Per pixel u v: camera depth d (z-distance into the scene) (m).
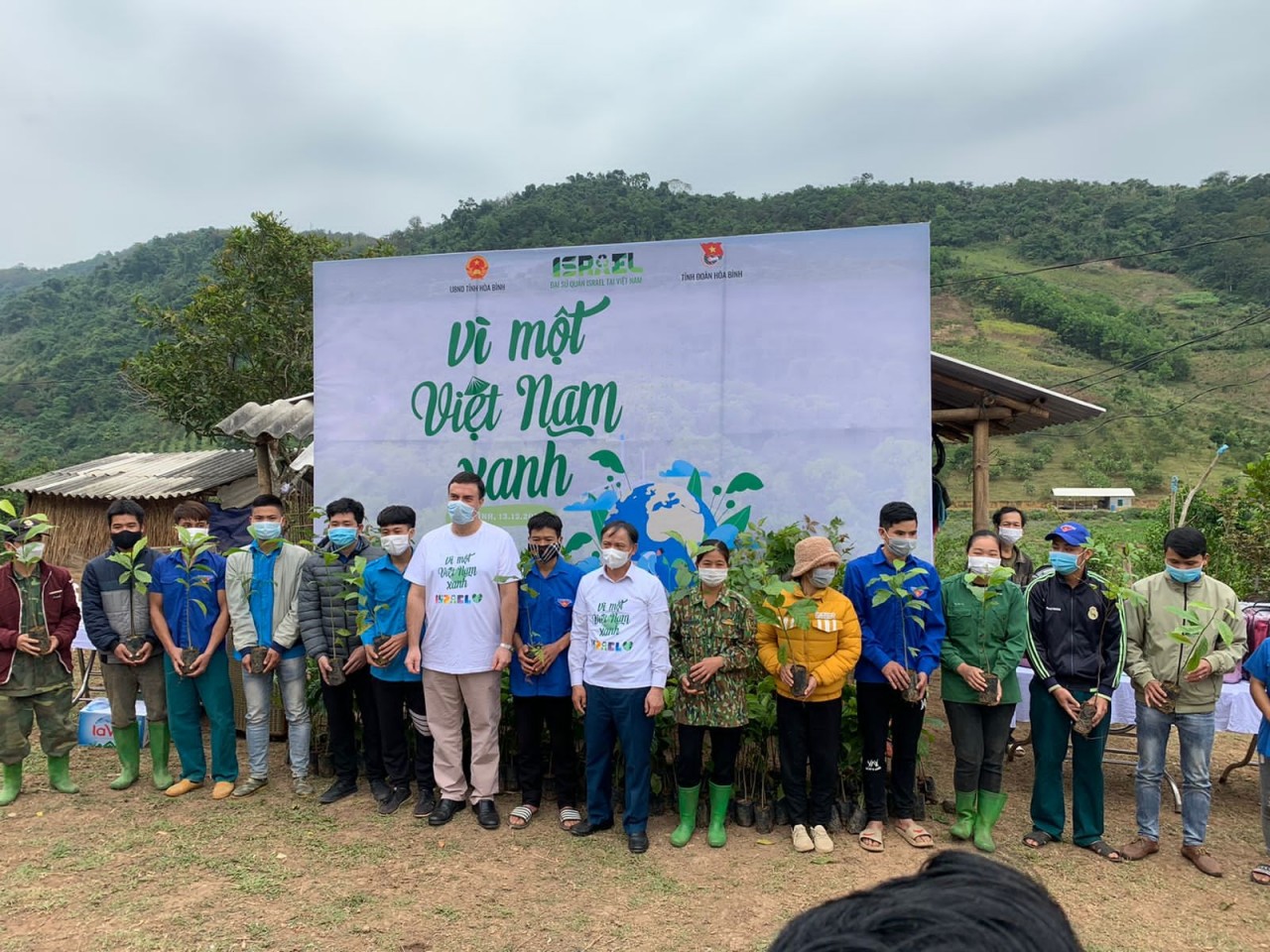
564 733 4.86
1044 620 4.56
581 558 5.94
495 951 3.51
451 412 6.19
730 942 3.58
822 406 5.59
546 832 4.71
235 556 5.21
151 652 5.28
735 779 4.91
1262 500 10.98
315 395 6.42
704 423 5.77
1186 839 4.42
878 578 4.49
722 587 4.55
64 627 5.30
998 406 6.41
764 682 4.86
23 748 5.19
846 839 4.62
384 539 4.93
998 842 4.64
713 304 5.75
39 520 5.15
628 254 5.89
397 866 4.28
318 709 5.70
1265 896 4.07
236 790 5.29
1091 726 4.38
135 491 17.70
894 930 0.56
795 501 5.62
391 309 6.30
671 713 4.71
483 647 4.72
